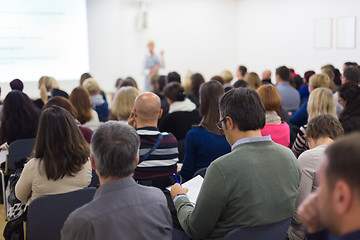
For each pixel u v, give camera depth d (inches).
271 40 360.8
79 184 77.7
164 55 377.7
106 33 333.7
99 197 48.8
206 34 395.2
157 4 366.3
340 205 26.5
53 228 73.3
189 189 74.1
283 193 59.2
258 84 187.3
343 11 286.2
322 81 149.3
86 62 325.4
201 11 389.1
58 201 72.4
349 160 26.1
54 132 73.2
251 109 59.4
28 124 125.2
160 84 192.5
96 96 175.9
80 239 46.1
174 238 73.9
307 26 319.3
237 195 57.0
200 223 59.0
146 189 52.3
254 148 59.4
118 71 344.2
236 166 57.4
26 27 298.4
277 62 356.5
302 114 144.3
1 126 125.3
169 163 81.7
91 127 134.7
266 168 58.4
